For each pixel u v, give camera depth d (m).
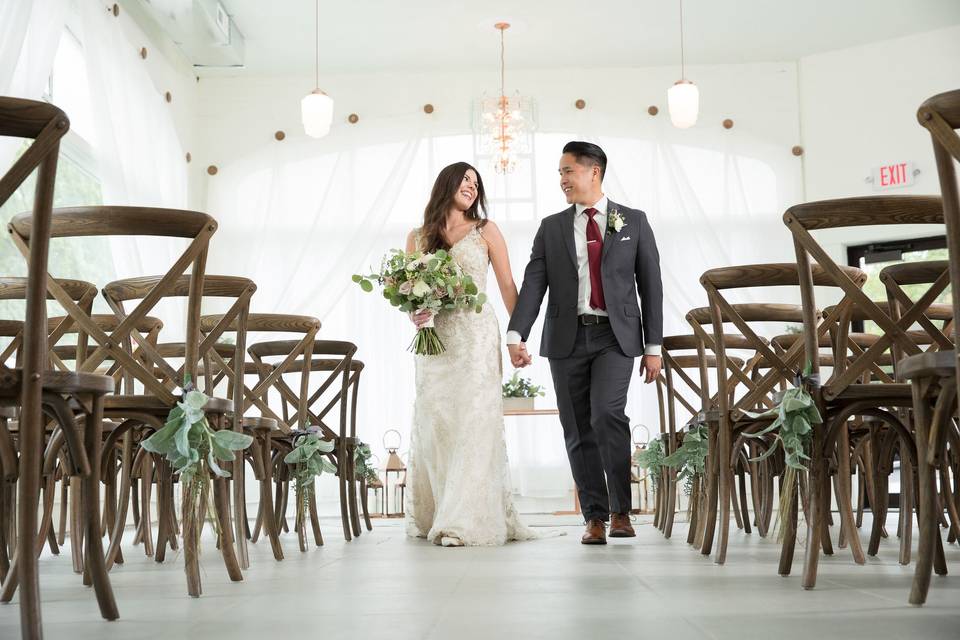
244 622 1.66
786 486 2.27
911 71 7.87
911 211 2.10
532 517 6.39
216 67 8.21
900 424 2.25
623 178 8.22
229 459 2.12
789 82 8.30
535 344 7.88
